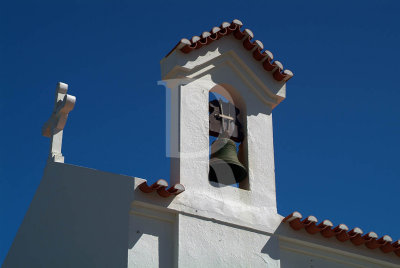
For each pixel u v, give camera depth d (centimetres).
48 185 1246
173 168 1231
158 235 1146
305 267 1249
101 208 1162
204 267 1142
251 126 1326
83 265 1128
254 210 1241
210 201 1205
